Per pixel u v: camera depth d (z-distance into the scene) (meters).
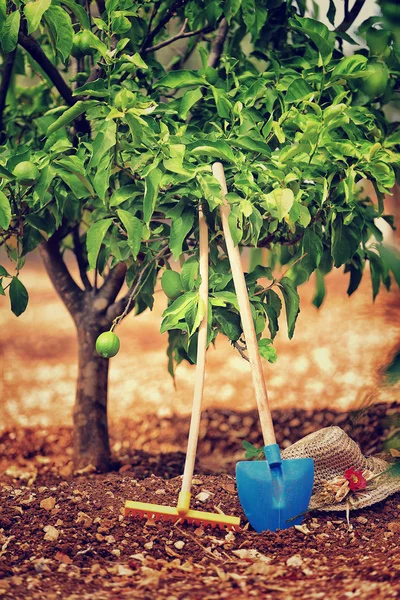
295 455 3.46
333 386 6.11
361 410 4.73
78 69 4.41
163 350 7.77
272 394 6.14
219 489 3.71
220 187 3.15
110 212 3.64
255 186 3.17
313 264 3.58
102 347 3.28
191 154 3.22
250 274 3.55
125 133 3.33
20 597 2.46
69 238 5.08
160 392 6.43
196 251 3.57
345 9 4.05
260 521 3.18
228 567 2.83
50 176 3.26
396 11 3.48
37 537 3.10
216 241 3.63
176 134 3.38
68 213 3.67
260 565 2.80
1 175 3.15
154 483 3.83
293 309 3.54
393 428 4.40
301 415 5.43
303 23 3.37
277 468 3.18
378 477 3.52
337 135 3.44
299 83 3.36
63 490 3.74
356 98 3.67
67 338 8.50
